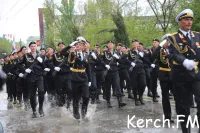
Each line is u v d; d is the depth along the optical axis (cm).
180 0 1902
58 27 3769
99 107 888
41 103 796
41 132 626
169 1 2191
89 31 2994
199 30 1741
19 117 802
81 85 703
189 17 472
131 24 2408
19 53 952
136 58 911
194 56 468
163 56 629
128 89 1048
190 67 441
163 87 649
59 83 880
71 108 878
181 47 471
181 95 483
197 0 1780
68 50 702
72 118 742
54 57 923
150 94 1059
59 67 861
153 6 2603
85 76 704
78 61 694
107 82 893
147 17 2625
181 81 475
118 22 2091
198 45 472
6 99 1229
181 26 480
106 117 742
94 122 693
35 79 785
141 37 2297
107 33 2864
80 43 700
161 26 2319
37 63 790
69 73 877
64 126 667
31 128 666
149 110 809
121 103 873
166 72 643
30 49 802
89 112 804
